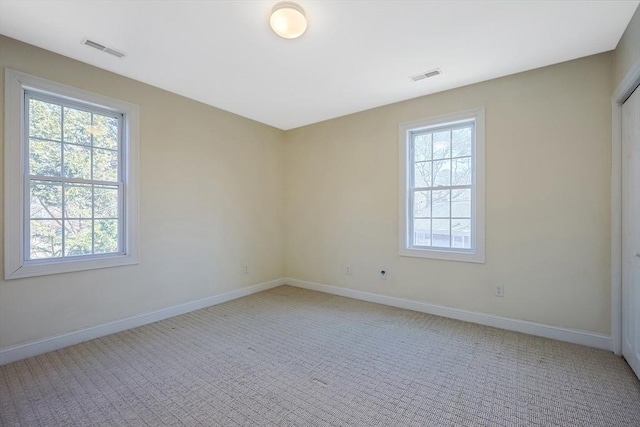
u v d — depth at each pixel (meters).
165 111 3.24
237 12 1.98
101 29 2.17
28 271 2.37
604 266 2.49
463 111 3.13
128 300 2.96
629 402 1.79
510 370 2.16
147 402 1.81
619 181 2.36
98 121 2.83
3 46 2.26
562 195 2.65
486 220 3.01
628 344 2.21
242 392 1.92
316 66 2.71
